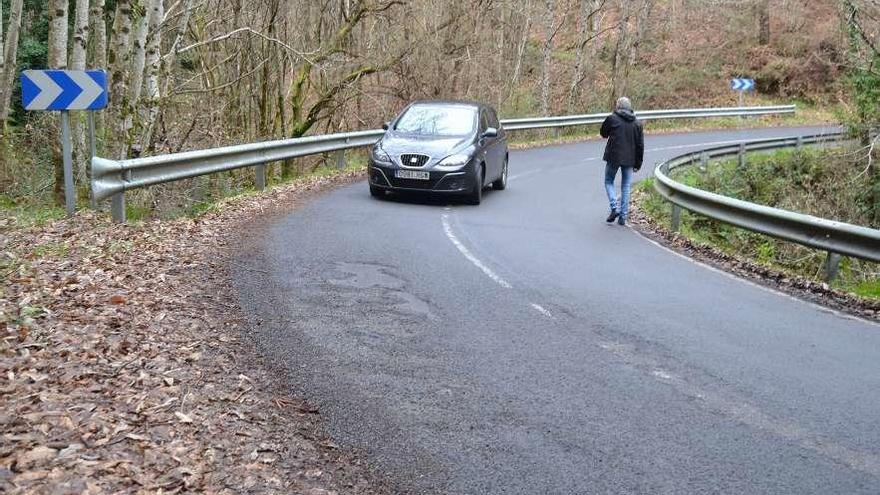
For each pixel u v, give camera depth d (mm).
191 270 8203
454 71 27578
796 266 15688
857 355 6559
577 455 4586
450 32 26359
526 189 17109
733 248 16094
